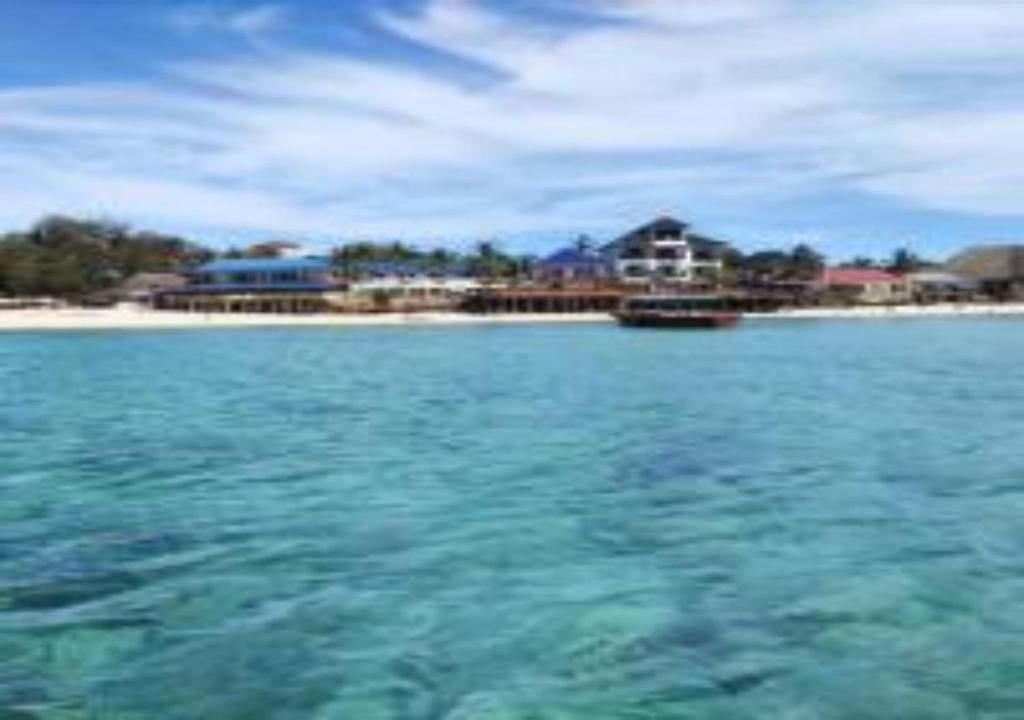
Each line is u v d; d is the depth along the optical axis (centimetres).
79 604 1396
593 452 2695
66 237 18812
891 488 2184
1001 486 2206
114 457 2659
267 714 1062
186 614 1357
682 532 1789
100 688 1121
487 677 1149
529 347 8269
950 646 1226
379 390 4597
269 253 18000
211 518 1923
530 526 1841
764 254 18562
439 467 2480
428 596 1428
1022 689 1105
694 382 4950
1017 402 3956
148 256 19038
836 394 4306
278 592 1449
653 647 1231
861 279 17662
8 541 1742
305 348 8219
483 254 17062
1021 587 1451
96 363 6500
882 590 1442
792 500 2059
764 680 1133
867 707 1069
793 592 1438
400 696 1102
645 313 11856
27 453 2730
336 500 2088
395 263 16350
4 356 7256
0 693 1109
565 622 1318
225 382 5062
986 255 18938
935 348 7894
